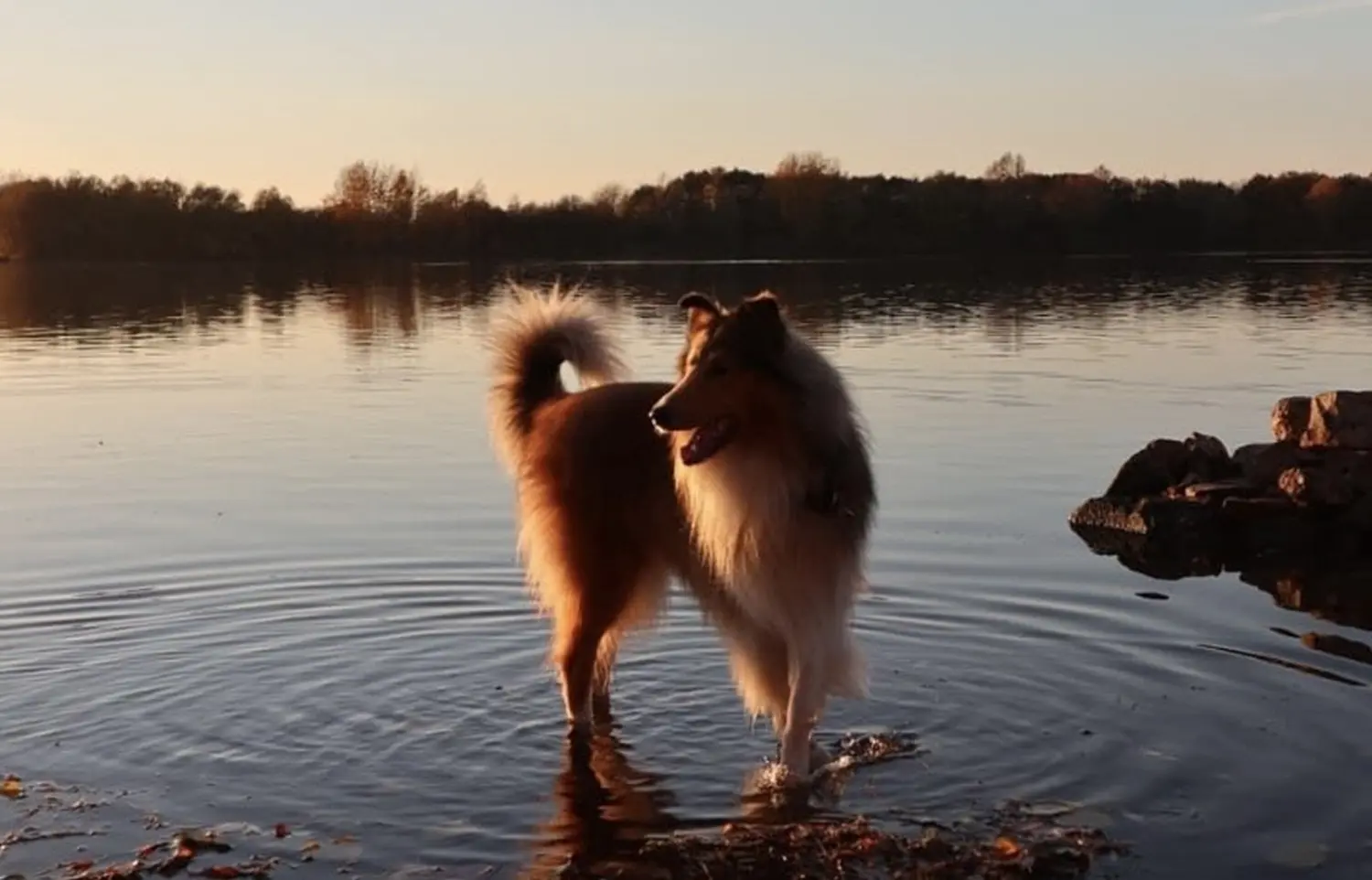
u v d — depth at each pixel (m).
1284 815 2.53
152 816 2.59
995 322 10.66
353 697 3.08
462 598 3.65
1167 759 2.73
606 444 3.04
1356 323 9.99
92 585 3.76
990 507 4.45
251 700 3.05
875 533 4.14
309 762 2.79
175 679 3.15
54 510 4.53
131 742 2.86
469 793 2.69
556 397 3.25
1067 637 3.34
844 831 2.53
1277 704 2.94
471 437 5.77
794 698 2.79
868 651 3.27
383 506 4.54
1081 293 14.38
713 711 3.05
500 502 4.57
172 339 10.17
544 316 3.29
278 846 2.50
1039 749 2.79
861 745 2.83
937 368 7.71
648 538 3.02
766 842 2.51
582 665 3.00
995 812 2.58
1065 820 2.54
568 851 2.49
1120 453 5.22
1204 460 4.58
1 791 2.67
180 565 3.92
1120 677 3.10
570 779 2.74
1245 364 7.58
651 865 2.45
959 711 2.96
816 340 9.30
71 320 12.05
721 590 2.92
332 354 9.06
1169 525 4.12
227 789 2.69
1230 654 3.21
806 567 2.79
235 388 7.38
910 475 4.87
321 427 6.08
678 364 2.88
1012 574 3.79
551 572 3.07
